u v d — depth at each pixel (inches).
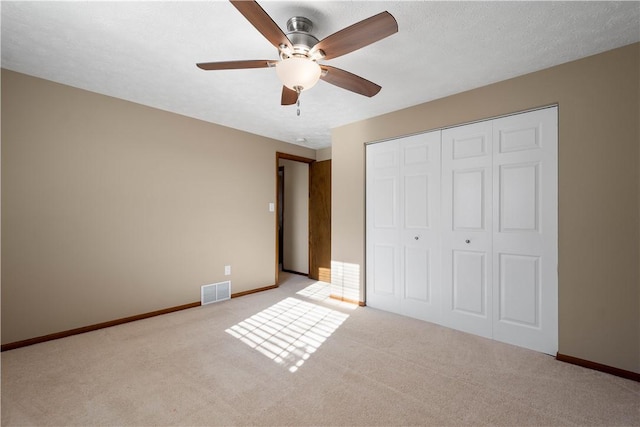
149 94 110.7
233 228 153.0
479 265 104.3
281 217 237.3
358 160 139.3
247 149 159.8
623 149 78.2
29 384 73.8
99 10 64.9
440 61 86.4
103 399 68.1
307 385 74.0
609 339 79.6
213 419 61.8
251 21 53.5
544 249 91.4
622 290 78.0
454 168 110.5
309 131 158.2
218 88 105.3
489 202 102.3
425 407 65.8
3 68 91.5
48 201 99.3
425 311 118.0
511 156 97.7
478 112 103.7
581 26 69.9
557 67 88.4
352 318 121.2
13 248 93.2
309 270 198.5
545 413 64.0
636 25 69.4
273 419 61.9
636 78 76.8
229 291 150.3
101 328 109.6
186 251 134.8
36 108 97.2
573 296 85.0
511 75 95.0
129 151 117.5
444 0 61.4
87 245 107.3
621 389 72.5
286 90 80.5
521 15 66.1
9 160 92.6
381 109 125.0
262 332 106.9
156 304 124.8
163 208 127.3
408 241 123.2
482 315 103.7
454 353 90.9
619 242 78.5
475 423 60.9
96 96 109.4
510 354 90.2
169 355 89.1
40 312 97.7
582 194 83.8
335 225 148.6
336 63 87.6
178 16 66.8
